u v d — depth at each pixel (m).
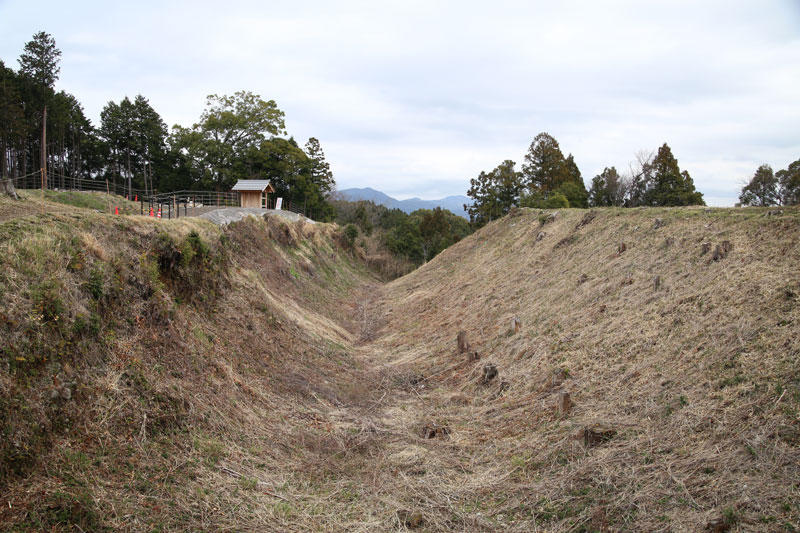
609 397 7.36
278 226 24.14
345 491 6.38
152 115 49.88
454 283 22.95
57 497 4.45
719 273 8.80
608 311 10.23
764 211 11.12
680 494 4.90
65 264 6.80
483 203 43.34
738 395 5.87
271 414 8.38
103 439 5.52
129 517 4.69
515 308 14.40
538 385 8.97
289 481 6.44
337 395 10.34
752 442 5.12
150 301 8.12
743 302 7.51
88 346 6.27
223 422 7.23
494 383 10.03
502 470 6.61
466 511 5.75
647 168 37.53
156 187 50.62
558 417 7.46
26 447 4.69
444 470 6.88
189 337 8.63
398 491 6.33
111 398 5.99
